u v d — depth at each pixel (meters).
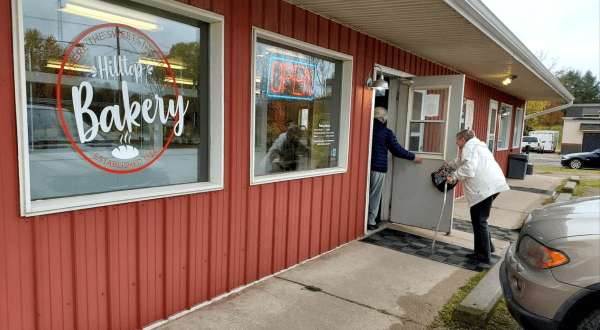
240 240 3.63
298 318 3.18
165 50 2.96
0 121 2.09
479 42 5.21
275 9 3.67
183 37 3.08
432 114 5.79
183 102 3.13
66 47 2.38
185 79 3.13
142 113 2.84
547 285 2.45
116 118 2.68
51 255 2.35
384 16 4.21
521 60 6.39
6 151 2.12
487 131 10.48
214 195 3.31
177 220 3.04
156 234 2.92
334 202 4.87
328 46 4.40
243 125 3.51
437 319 3.27
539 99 14.08
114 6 2.61
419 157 5.71
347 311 3.34
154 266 2.94
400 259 4.66
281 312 3.27
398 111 6.12
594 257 2.32
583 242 2.39
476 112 9.43
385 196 6.25
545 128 45.44
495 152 11.70
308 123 4.48
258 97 3.77
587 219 2.56
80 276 2.50
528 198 9.28
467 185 4.57
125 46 2.69
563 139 31.69
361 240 5.38
